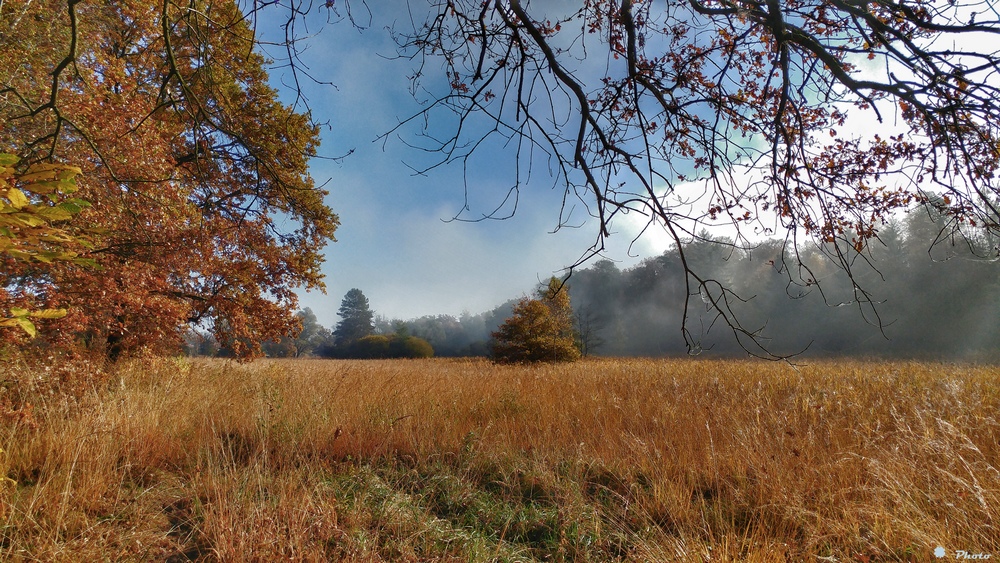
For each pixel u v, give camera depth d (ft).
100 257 21.62
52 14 21.50
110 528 12.09
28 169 6.24
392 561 11.71
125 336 26.58
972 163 8.77
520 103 9.46
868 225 10.47
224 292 33.17
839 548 11.76
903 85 8.68
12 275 18.88
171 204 24.30
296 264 36.17
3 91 10.52
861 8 8.54
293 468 15.47
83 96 20.21
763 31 11.04
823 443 17.65
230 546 10.90
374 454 18.69
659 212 7.95
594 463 18.15
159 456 17.01
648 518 13.66
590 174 8.63
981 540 11.04
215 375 35.14
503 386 32.73
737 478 15.53
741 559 10.94
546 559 12.49
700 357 98.43
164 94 9.67
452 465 18.58
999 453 15.24
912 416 20.01
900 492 13.04
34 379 18.16
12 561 10.17
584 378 40.06
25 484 13.92
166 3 9.01
